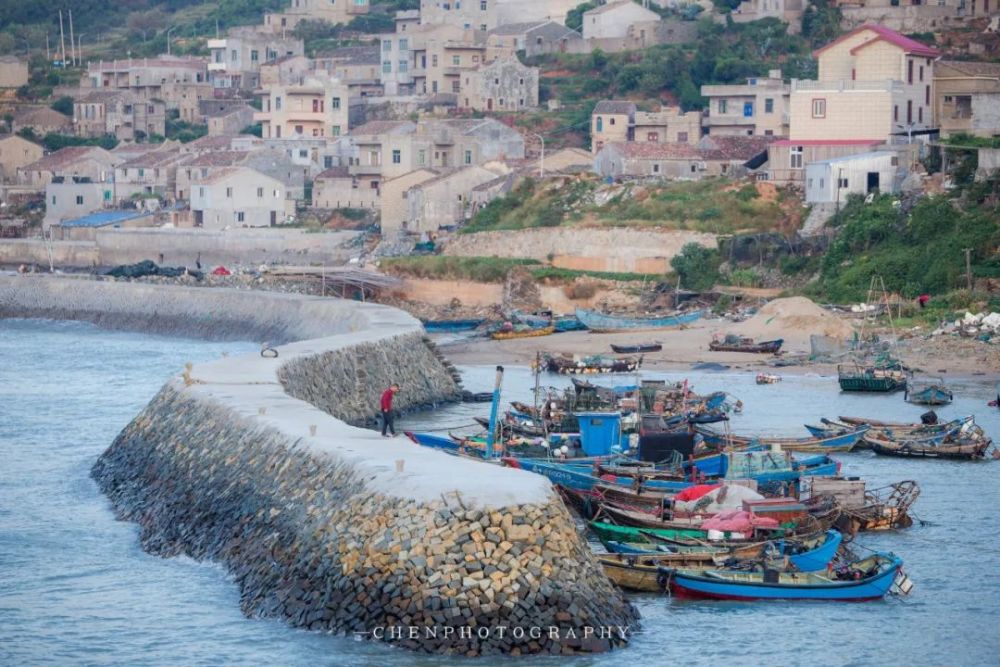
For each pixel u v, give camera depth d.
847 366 190.12
